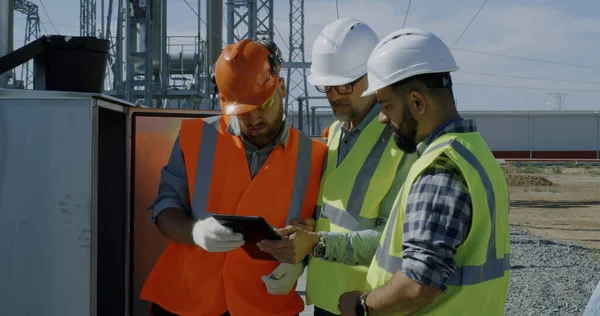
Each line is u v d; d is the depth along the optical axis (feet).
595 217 53.06
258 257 8.36
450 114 6.64
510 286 24.26
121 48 47.06
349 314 6.79
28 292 8.70
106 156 11.32
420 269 5.85
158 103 52.65
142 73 47.44
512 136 205.46
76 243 8.64
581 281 25.40
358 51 8.95
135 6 41.34
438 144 6.31
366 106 8.94
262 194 8.97
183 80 58.54
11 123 8.61
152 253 11.86
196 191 9.04
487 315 6.28
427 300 5.91
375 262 6.95
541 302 21.70
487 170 6.34
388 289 6.16
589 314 5.04
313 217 9.45
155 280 9.38
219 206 9.02
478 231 6.12
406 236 6.11
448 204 5.92
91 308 8.70
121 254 11.50
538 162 169.68
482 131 206.28
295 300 9.49
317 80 9.04
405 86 6.61
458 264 6.21
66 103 8.62
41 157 8.63
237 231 7.71
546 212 57.06
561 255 31.58
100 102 9.13
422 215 5.99
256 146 9.29
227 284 8.84
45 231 8.66
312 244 7.95
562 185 96.22
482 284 6.15
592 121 202.59
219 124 9.45
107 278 11.49
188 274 9.07
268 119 8.90
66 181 8.63
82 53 10.55
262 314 8.95
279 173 9.13
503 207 6.52
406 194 6.35
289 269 8.75
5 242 8.68
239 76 8.72
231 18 62.85
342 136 9.35
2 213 8.67
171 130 11.82
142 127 11.73
